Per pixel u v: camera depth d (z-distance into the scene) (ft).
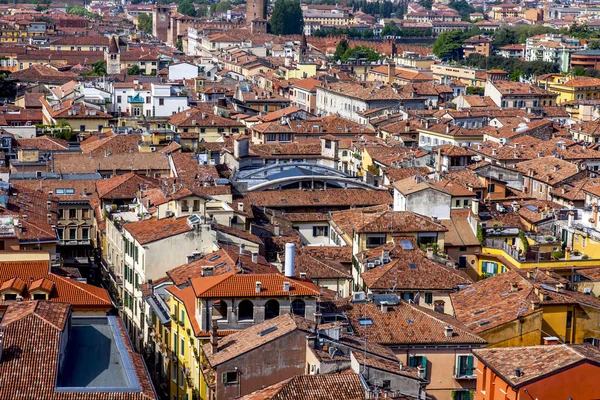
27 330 395.75
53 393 365.61
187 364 492.13
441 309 571.69
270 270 537.24
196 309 487.20
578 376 412.16
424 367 489.67
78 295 507.71
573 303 534.78
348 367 426.92
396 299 521.65
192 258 573.33
